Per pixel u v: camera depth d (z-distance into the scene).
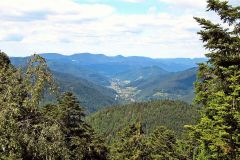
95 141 35.22
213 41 23.69
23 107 15.50
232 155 22.25
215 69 23.69
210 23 23.38
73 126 27.52
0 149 14.52
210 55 23.58
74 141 21.09
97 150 33.44
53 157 14.91
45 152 14.77
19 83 15.87
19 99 15.57
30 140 14.60
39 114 15.96
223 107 21.36
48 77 15.97
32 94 15.41
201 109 26.45
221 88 23.33
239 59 22.64
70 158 17.94
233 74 22.70
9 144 14.20
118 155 50.34
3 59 26.80
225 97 21.77
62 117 25.48
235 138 21.67
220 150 22.23
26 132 14.83
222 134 21.28
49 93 16.08
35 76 15.84
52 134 15.08
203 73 24.70
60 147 15.29
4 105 14.95
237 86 21.36
